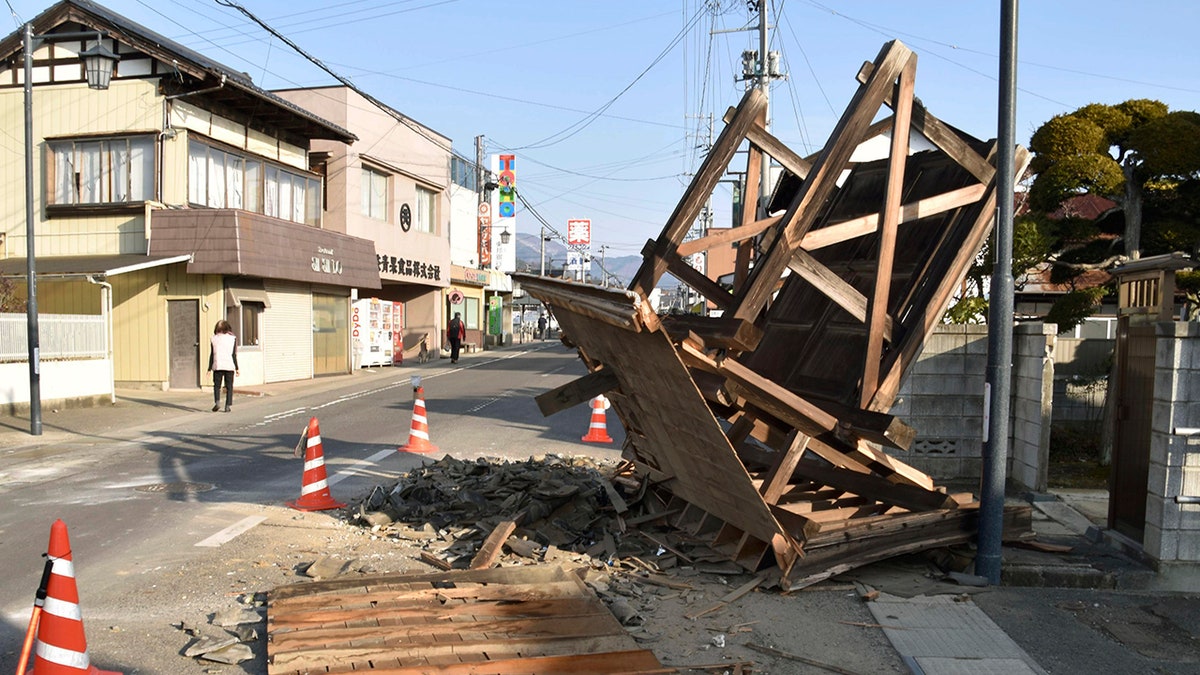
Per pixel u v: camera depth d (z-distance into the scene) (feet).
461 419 53.31
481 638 15.89
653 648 16.62
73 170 69.51
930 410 32.94
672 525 24.75
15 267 62.64
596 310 18.76
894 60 19.81
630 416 24.89
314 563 21.43
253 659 15.85
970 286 46.50
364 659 14.84
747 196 24.99
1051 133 40.40
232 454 39.50
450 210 133.49
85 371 57.31
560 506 26.09
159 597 19.39
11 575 20.86
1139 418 22.63
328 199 97.76
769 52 84.48
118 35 66.54
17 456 38.73
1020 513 22.88
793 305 24.90
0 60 69.46
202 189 71.15
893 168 20.16
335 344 92.63
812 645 17.01
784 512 20.02
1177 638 17.62
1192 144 37.52
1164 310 21.99
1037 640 17.37
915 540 21.38
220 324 56.03
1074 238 42.32
